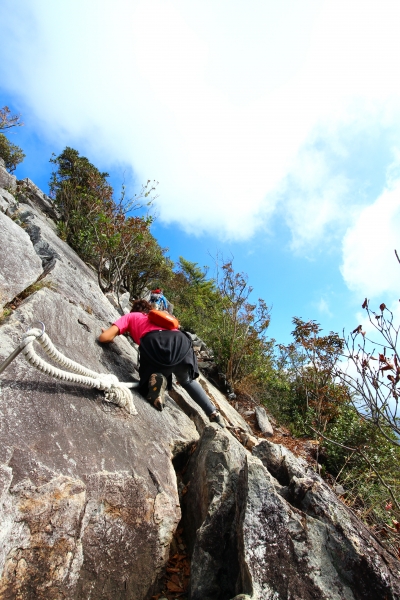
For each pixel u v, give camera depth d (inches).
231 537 88.3
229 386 255.4
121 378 121.8
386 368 99.7
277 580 74.3
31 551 62.0
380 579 76.2
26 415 73.1
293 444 209.2
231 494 96.7
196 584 84.1
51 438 73.5
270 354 302.0
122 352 144.9
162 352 124.5
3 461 62.3
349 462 190.5
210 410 131.1
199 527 94.9
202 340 343.6
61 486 67.1
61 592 65.4
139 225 283.6
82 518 70.4
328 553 80.1
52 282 139.9
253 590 71.8
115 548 75.5
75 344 111.7
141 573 80.2
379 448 187.9
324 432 205.6
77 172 378.3
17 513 60.5
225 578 85.4
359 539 82.8
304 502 90.7
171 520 86.8
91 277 248.2
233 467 103.7
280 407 265.1
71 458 73.5
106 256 282.4
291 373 292.0
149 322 133.8
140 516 81.0
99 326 141.2
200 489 104.3
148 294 395.2
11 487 60.9
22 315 96.7
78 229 302.8
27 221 225.3
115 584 75.0
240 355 265.9
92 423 87.7
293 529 82.3
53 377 84.3
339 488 167.5
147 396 122.6
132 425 101.3
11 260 116.8
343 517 86.7
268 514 84.5
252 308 278.1
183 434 125.4
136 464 88.4
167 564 93.7
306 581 75.0
